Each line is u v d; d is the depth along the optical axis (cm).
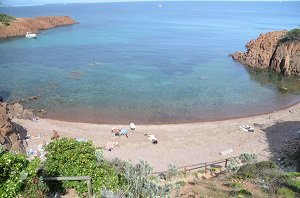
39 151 3077
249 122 4347
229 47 10219
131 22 18062
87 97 5100
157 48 9831
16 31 11588
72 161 1527
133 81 6122
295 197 1900
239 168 2661
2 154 1157
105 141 3559
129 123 4181
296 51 7156
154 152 3322
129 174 1498
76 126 3991
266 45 7781
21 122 3981
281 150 3388
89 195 1425
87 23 16675
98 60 7925
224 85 6147
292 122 4359
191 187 2111
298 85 6384
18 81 5884
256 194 1934
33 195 1195
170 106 4856
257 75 7044
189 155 3288
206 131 3988
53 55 8400
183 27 15925
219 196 1884
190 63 7900
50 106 4666
